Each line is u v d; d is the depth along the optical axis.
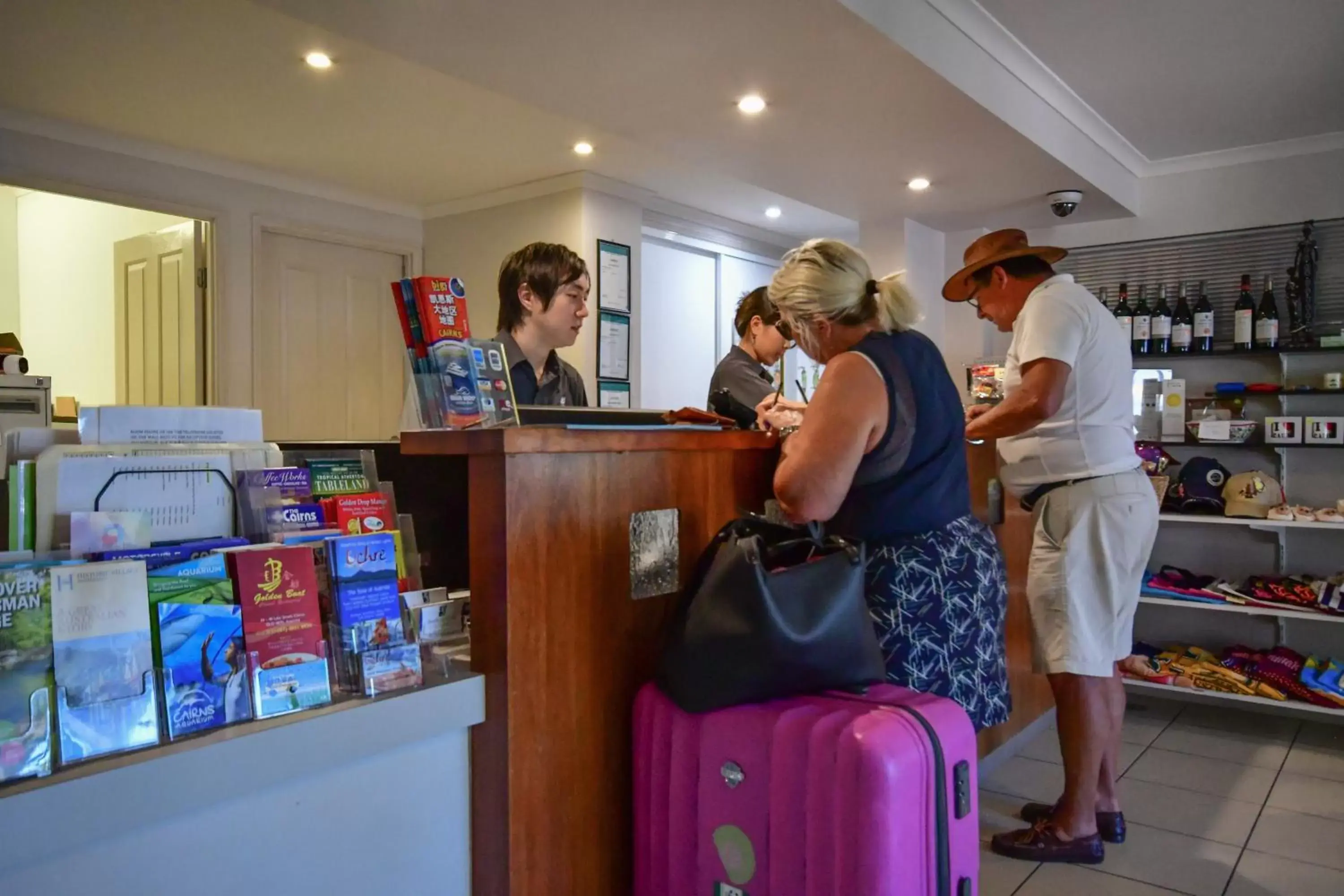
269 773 1.00
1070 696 2.22
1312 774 2.91
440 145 3.92
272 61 3.01
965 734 1.21
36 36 2.80
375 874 1.14
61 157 3.62
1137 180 4.10
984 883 2.14
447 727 1.21
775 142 3.08
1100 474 2.18
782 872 1.18
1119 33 2.76
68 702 0.89
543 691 1.29
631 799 1.44
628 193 4.65
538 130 3.73
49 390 3.67
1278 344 3.66
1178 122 3.55
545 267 2.13
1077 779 2.22
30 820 0.82
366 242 4.79
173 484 1.17
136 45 2.88
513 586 1.25
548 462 1.30
